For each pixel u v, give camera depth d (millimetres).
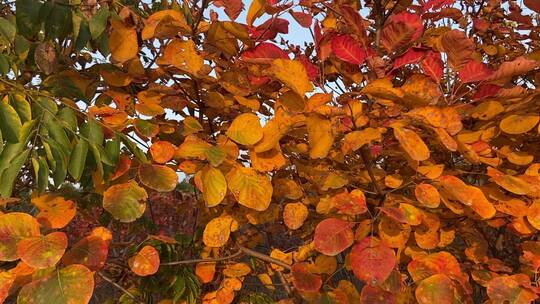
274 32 886
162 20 739
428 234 789
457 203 792
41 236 614
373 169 891
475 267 858
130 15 801
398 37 793
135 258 741
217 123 991
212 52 877
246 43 793
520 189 707
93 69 891
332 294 794
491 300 727
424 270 754
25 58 848
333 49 797
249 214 846
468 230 940
